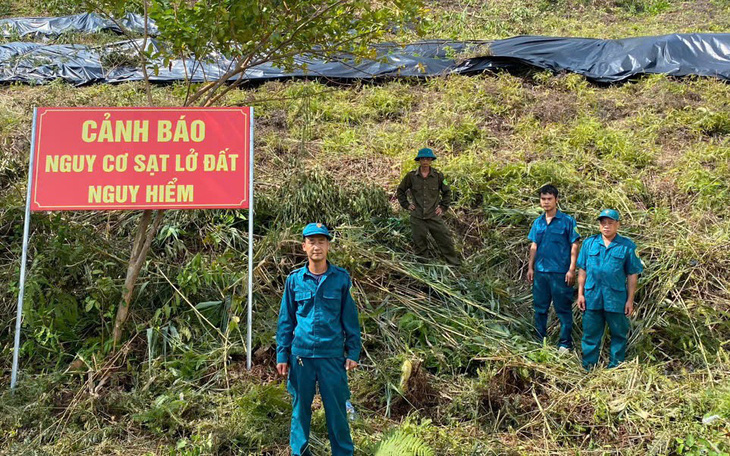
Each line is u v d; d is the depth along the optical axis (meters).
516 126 9.27
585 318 5.37
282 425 4.42
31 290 5.37
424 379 4.98
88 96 9.62
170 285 5.91
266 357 5.37
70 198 5.16
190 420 4.57
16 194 6.89
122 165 5.24
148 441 4.32
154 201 5.24
